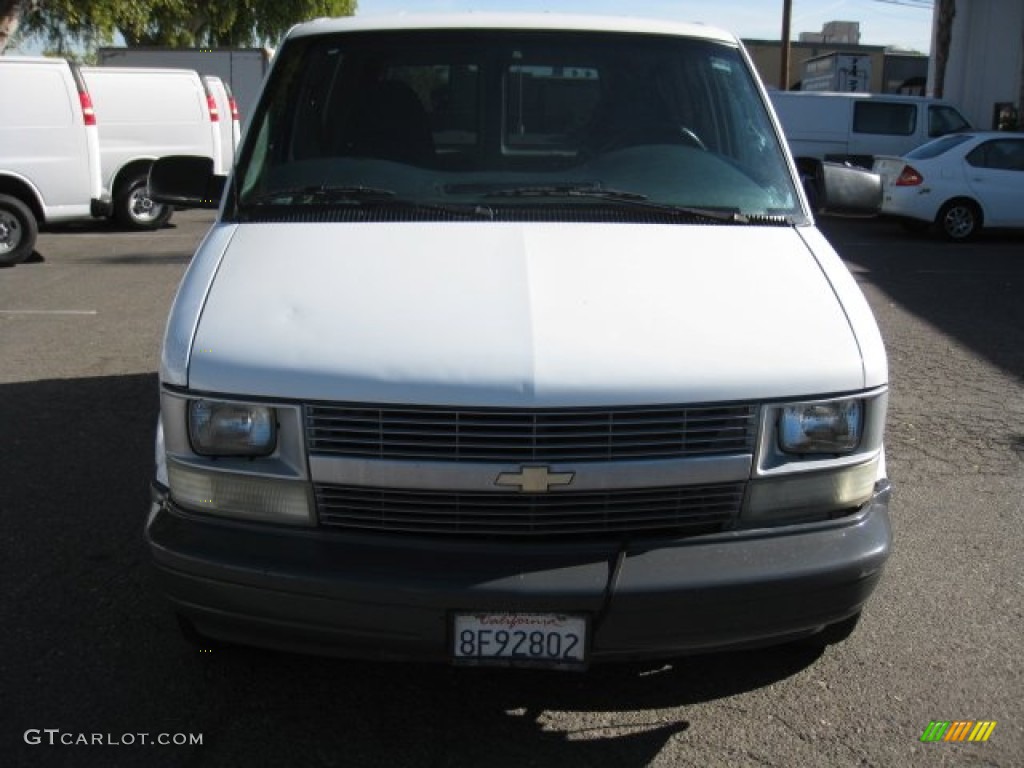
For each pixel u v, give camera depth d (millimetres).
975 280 11211
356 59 4008
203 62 23406
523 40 4012
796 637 3002
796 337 2941
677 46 4113
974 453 5660
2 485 4977
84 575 4086
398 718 3236
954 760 3053
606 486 2754
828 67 28281
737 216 3611
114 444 5562
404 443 2730
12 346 7785
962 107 25062
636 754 3072
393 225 3432
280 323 2904
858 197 4441
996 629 3787
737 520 2873
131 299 9625
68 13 21703
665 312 2969
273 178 3748
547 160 3820
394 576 2688
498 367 2730
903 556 4387
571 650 2734
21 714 3197
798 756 3064
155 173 4195
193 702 3289
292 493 2803
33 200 11922
